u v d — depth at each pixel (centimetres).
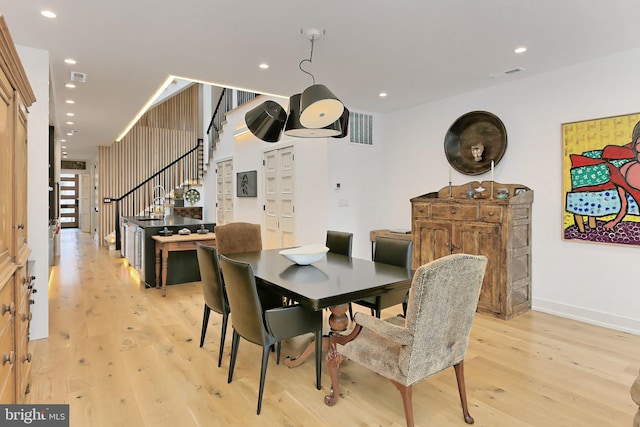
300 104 266
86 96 459
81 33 288
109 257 737
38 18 264
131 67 362
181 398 228
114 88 427
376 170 565
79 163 1260
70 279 542
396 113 551
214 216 862
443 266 175
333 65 360
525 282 395
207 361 279
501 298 374
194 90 962
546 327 351
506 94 420
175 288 496
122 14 259
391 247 318
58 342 310
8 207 170
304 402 225
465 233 403
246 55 333
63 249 850
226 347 305
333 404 222
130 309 403
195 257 532
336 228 523
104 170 923
